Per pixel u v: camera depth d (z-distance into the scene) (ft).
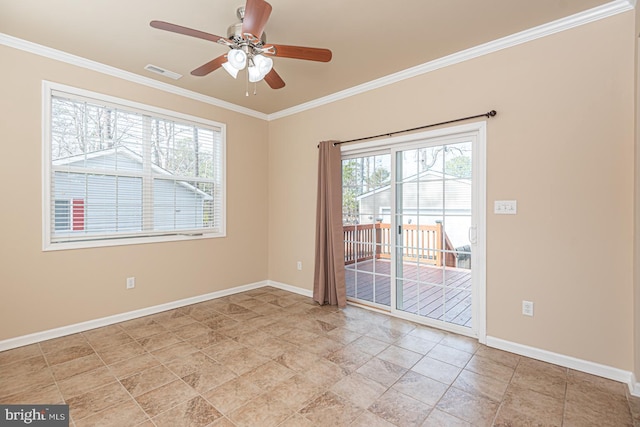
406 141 10.80
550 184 8.02
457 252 9.91
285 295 14.05
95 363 7.99
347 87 11.98
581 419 5.92
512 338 8.63
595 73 7.42
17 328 8.83
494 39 8.64
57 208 9.66
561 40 7.82
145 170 11.52
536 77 8.18
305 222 14.01
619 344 7.19
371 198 12.14
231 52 6.60
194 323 10.69
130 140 11.16
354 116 12.09
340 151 12.54
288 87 11.96
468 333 9.66
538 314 8.23
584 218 7.59
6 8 7.26
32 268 9.07
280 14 7.43
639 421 5.86
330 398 6.57
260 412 6.14
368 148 11.90
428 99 10.09
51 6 7.20
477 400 6.51
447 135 9.90
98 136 10.41
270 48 7.02
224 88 12.14
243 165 14.55
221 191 13.75
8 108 8.68
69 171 9.82
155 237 11.76
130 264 11.02
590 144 7.50
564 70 7.80
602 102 7.36
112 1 7.04
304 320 10.98
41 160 9.21
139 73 10.85
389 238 11.61
